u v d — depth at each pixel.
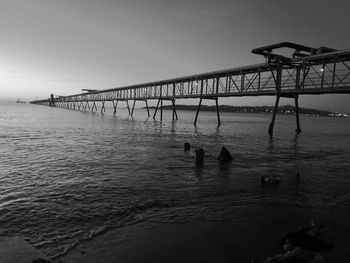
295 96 40.00
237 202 11.49
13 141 29.31
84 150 24.16
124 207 10.63
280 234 8.66
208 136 37.91
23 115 86.62
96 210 10.31
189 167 17.77
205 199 11.78
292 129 60.41
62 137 33.88
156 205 10.92
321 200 12.03
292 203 11.51
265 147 28.50
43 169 16.83
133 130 44.66
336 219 9.92
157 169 17.11
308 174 16.98
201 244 7.91
